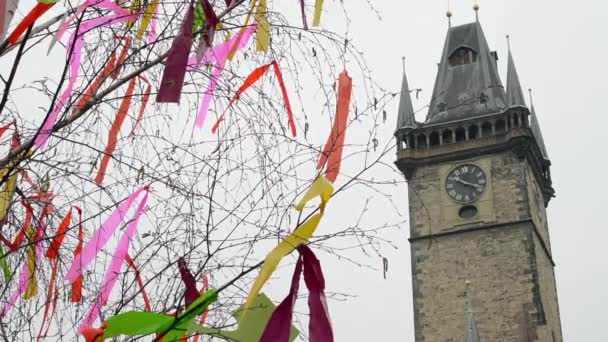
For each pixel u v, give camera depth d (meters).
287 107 5.02
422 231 48.16
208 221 4.83
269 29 5.39
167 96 4.27
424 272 47.22
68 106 4.89
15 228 5.09
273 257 3.68
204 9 4.81
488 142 48.91
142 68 5.16
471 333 43.97
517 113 49.09
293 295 3.65
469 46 53.94
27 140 5.04
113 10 4.75
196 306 4.05
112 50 5.21
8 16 4.16
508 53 51.31
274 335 3.58
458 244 47.44
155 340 4.07
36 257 5.02
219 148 5.11
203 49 4.97
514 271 46.09
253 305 4.01
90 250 4.57
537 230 49.03
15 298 4.92
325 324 3.62
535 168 51.53
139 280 4.76
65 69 4.67
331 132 4.63
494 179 48.34
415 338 46.00
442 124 49.72
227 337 3.99
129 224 4.78
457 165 49.12
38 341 4.77
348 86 4.71
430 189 49.06
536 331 44.56
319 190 3.57
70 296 4.92
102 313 4.75
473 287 46.25
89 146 4.92
